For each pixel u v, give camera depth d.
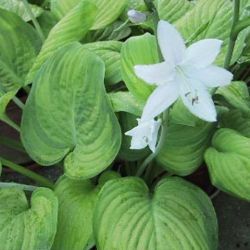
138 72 0.32
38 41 0.55
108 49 0.51
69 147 0.47
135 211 0.42
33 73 0.50
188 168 0.46
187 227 0.42
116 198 0.43
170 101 0.33
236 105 0.47
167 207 0.43
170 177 0.46
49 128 0.47
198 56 0.32
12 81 0.54
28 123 0.48
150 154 0.48
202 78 0.33
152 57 0.43
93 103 0.44
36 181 0.56
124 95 0.45
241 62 0.52
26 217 0.44
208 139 0.47
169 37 0.31
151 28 0.56
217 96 0.51
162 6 0.57
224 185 0.42
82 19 0.49
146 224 0.41
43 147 0.48
